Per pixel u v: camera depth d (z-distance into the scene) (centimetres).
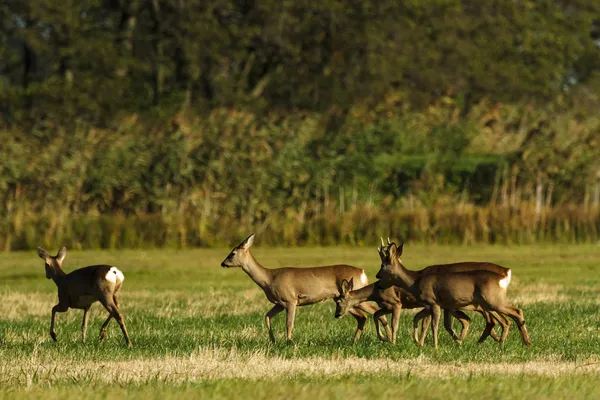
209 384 3747
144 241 13200
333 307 6981
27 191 14062
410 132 17088
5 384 3894
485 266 5078
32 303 7412
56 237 13088
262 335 5459
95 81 18138
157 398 3428
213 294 8038
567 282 8775
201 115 16738
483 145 17425
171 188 14362
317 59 19125
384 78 18925
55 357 4616
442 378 3894
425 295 4912
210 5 18650
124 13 19400
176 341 5147
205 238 13288
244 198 14262
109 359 4553
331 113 17438
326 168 15100
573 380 3791
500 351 4703
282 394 3472
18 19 19175
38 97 17500
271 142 14962
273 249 13000
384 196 15688
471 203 14975
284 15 18688
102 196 14288
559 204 14562
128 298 7781
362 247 13300
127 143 14688
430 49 19375
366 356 4603
